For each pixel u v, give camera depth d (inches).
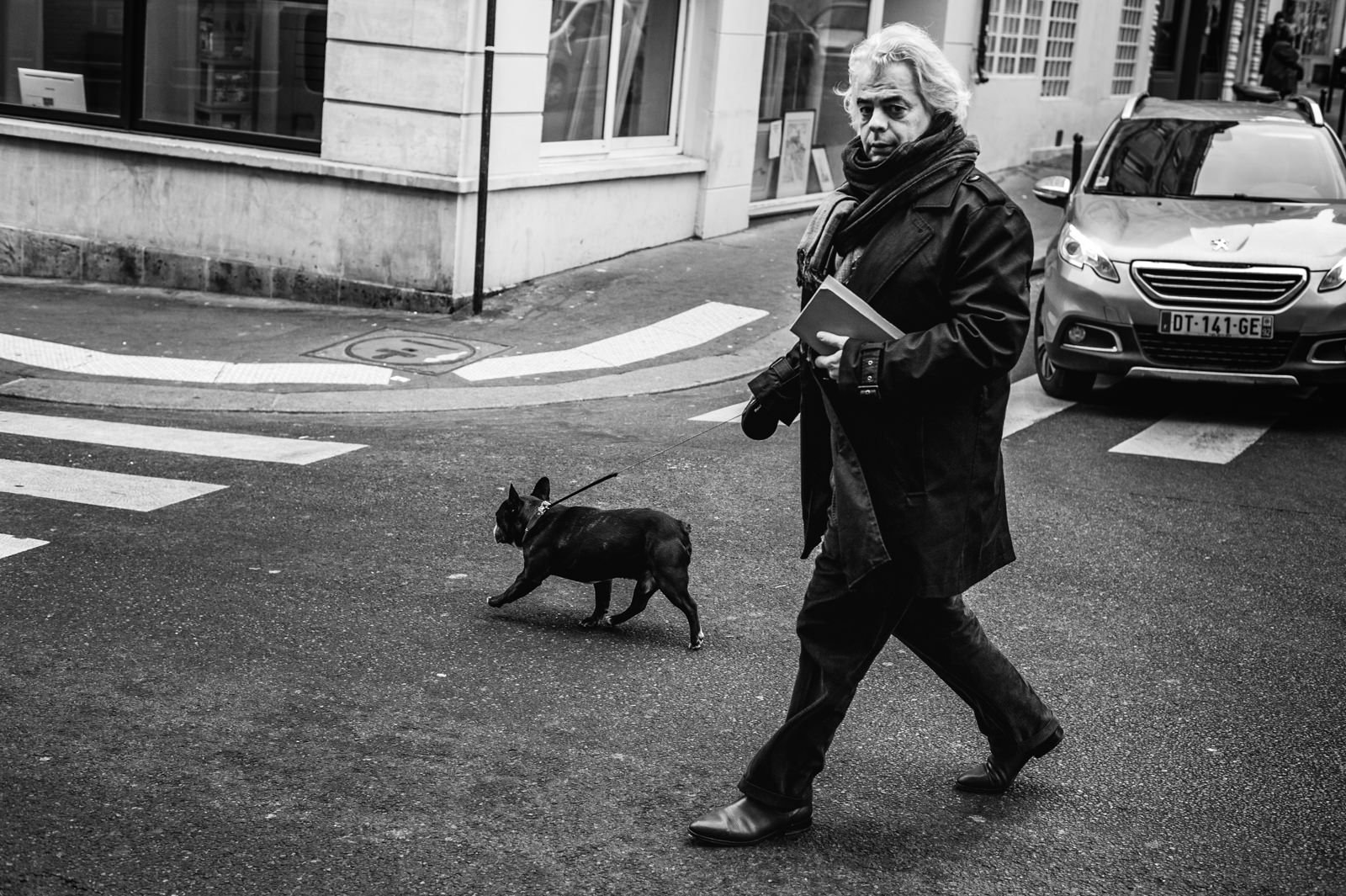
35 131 511.8
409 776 164.1
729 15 563.2
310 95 489.4
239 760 166.9
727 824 148.7
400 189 466.9
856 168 140.6
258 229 490.0
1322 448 353.1
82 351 413.7
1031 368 450.3
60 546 243.9
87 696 183.8
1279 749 181.3
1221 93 1162.0
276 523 262.7
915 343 134.6
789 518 280.7
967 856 149.8
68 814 151.5
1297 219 383.6
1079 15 853.2
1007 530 148.8
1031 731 161.0
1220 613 234.1
